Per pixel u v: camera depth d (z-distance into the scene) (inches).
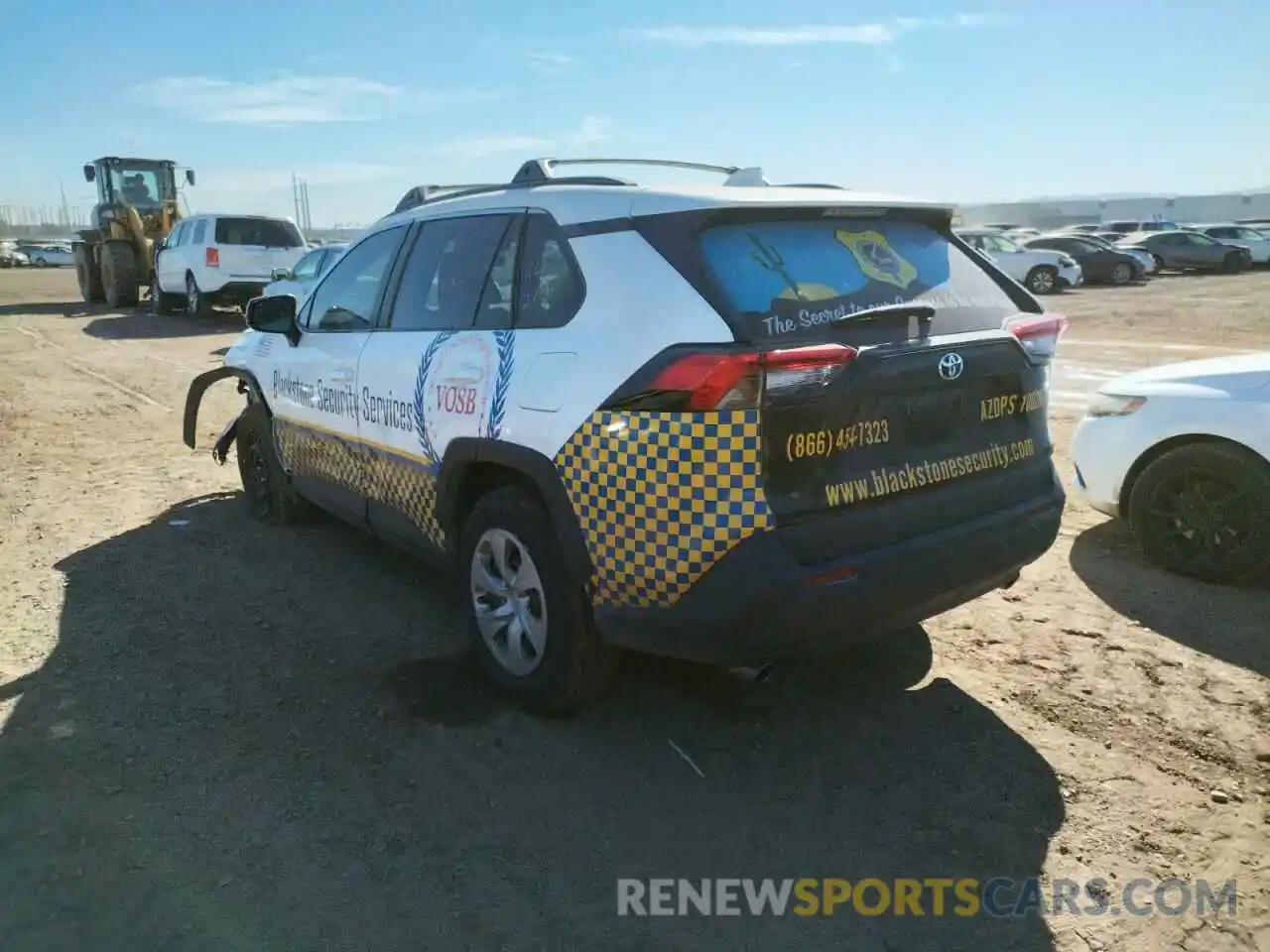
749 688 149.9
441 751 132.6
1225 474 183.0
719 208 120.5
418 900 104.3
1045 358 142.2
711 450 109.8
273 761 129.6
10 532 225.9
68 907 102.5
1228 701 144.7
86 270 955.3
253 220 745.6
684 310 114.9
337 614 178.4
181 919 101.0
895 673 154.7
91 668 155.8
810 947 99.0
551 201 139.0
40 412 375.9
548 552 132.0
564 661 133.4
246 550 212.7
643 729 138.4
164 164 927.0
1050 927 101.6
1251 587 187.2
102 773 126.4
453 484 147.7
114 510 244.4
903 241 138.6
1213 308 780.6
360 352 174.4
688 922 102.0
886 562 117.5
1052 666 156.4
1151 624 171.3
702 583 112.9
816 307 118.3
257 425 224.7
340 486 190.2
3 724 138.5
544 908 103.7
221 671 155.2
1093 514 235.3
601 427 119.0
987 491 133.3
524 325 136.6
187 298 807.1
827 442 114.3
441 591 189.5
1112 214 3366.1
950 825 117.5
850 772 128.3
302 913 102.1
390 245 177.5
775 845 114.0
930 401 125.0
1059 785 124.9
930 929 101.4
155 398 410.3
